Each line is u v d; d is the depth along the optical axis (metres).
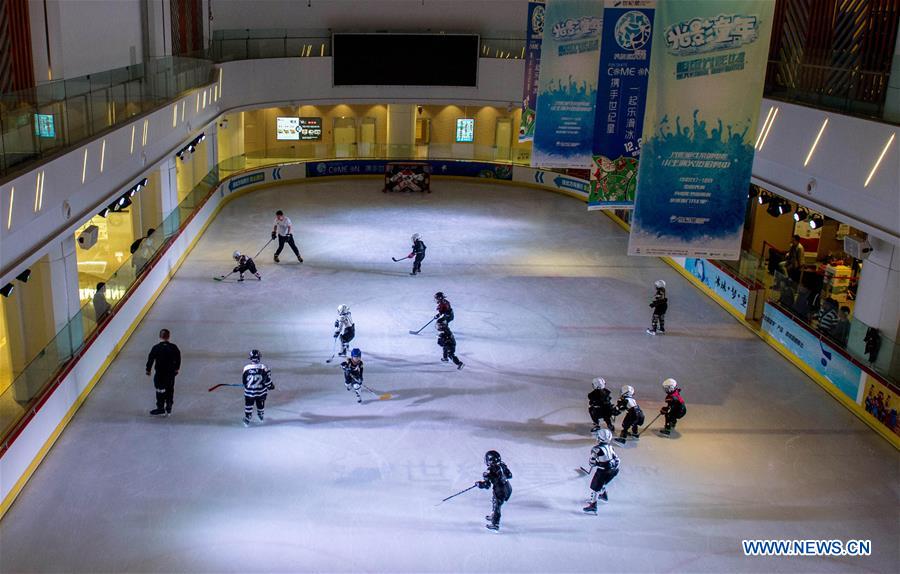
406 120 36.09
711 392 15.70
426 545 10.66
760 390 15.89
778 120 17.14
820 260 21.94
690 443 13.70
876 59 16.44
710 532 11.24
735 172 11.50
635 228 11.80
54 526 10.73
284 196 31.80
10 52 15.38
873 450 13.72
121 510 11.12
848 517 11.75
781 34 19.45
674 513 11.66
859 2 16.98
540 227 28.31
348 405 14.52
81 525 10.76
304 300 19.98
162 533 10.66
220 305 19.41
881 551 10.98
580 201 32.66
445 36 34.22
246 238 25.42
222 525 10.88
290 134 36.09
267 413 14.12
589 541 10.91
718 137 11.41
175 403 14.34
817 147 15.51
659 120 11.40
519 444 13.39
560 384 15.75
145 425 13.54
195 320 18.38
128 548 10.33
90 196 14.39
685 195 11.62
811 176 15.71
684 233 11.73
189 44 27.86
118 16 20.91
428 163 35.94
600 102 15.63
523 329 18.59
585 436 13.77
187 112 22.83
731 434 14.07
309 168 34.47
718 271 20.86
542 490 12.09
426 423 13.96
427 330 18.30
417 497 11.73
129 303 17.28
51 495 11.42
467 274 22.64
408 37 34.12
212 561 10.15
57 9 16.83
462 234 27.03
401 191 33.22
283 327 18.12
